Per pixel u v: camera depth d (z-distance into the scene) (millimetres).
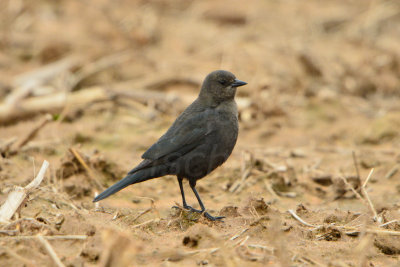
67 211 9156
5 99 15875
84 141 13727
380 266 7156
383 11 24328
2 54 19266
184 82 17688
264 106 15609
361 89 17672
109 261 6105
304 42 21516
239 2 26062
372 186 11477
